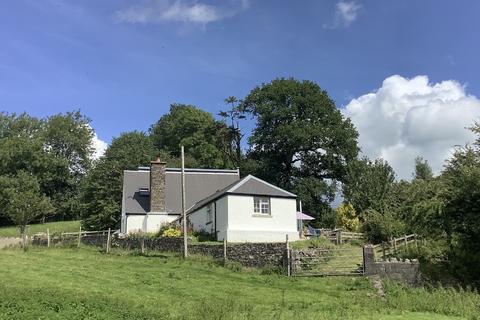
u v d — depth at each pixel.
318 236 41.47
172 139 87.81
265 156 71.56
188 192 50.50
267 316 17.50
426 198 30.84
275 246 30.12
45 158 93.06
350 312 18.92
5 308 15.40
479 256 27.83
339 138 68.12
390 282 26.41
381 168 46.88
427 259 28.72
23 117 103.50
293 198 40.59
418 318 18.19
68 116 102.19
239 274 28.23
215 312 17.48
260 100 71.62
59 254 33.38
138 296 20.88
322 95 70.56
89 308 16.47
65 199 94.94
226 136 82.19
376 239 38.38
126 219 47.84
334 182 70.06
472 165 29.75
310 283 26.28
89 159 101.06
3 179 84.88
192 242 36.16
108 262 30.39
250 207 39.28
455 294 22.97
